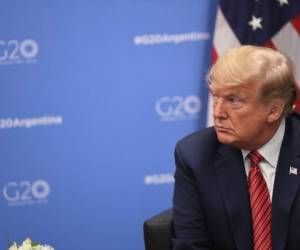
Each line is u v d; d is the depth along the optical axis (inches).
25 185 262.8
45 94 258.4
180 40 259.0
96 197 265.3
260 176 142.9
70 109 259.8
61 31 255.4
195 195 149.4
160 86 261.1
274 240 138.6
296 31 247.0
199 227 149.1
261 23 246.1
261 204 141.6
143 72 260.1
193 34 259.0
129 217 267.3
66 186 264.1
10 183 262.4
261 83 128.8
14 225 264.7
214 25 258.5
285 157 140.9
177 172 153.5
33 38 255.1
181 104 262.7
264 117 132.9
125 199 266.4
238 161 145.2
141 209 267.3
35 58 256.1
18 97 257.8
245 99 130.4
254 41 246.2
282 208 138.6
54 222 265.6
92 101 260.1
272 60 130.6
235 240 143.0
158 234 156.6
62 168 262.8
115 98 260.5
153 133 263.6
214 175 146.2
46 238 265.9
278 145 142.3
